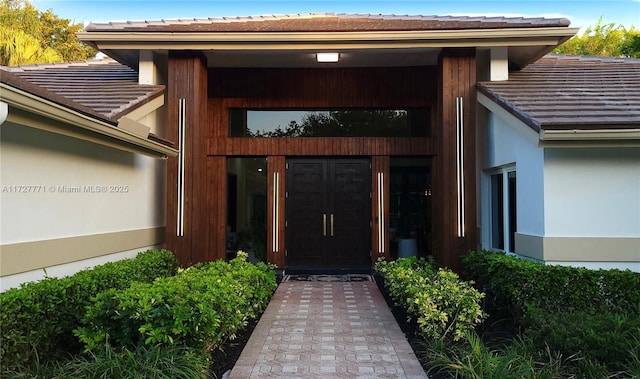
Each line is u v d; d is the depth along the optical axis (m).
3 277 4.08
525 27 7.44
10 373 3.35
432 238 9.12
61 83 8.08
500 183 7.86
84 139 5.17
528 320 4.65
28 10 22.84
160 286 4.20
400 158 9.41
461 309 4.73
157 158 7.74
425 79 9.16
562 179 5.67
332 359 4.41
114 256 6.39
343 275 8.77
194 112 7.77
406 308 5.82
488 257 6.04
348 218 9.27
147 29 7.62
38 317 3.69
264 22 9.52
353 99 9.18
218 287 4.47
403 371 4.10
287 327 5.52
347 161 9.32
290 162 9.32
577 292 4.90
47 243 4.73
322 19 10.07
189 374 3.53
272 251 9.10
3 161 4.11
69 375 3.43
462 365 3.75
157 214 8.18
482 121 8.23
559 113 5.82
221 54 8.18
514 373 3.56
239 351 4.68
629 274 4.89
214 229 9.09
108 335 3.79
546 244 5.63
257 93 9.22
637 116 5.54
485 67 8.33
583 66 9.45
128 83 8.09
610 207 5.61
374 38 7.50
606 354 3.79
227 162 9.38
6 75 3.40
